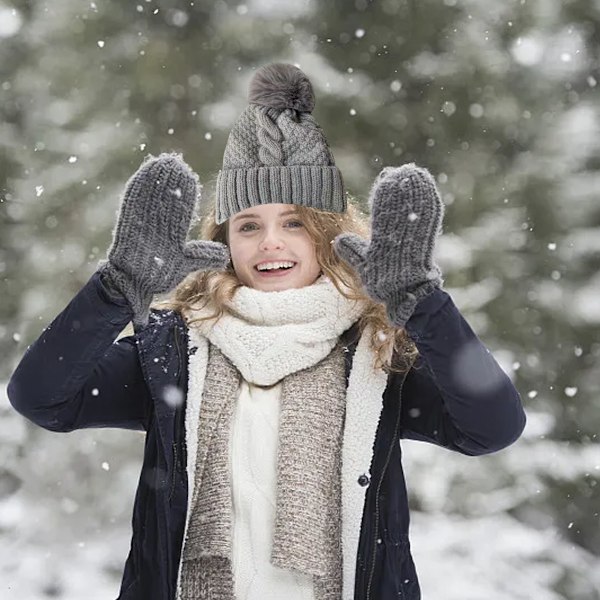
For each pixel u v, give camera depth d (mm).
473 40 15664
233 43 16250
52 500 14234
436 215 3789
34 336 15586
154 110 16453
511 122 15570
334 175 4508
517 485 13367
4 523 13727
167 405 3973
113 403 4133
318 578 3869
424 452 12945
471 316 14664
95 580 12570
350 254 3869
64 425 4039
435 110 15625
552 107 15945
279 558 3812
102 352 3816
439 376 3816
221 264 3869
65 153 16297
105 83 16609
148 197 3756
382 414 3992
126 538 13820
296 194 4395
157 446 3973
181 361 4078
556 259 15531
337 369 4086
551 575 12461
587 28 16328
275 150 4422
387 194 3783
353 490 3900
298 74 4547
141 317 3812
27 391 3820
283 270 4336
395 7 16031
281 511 3867
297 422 3963
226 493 3916
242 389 4098
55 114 16562
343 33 16203
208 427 3990
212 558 3896
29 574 12602
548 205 15602
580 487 14508
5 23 16953
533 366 15117
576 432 15422
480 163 15492
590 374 15547
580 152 15797
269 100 4500
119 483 14320
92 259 15719
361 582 3879
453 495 13031
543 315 15359
